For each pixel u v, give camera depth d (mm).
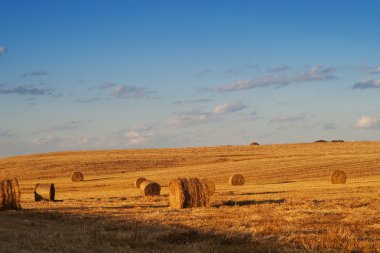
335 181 42938
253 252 11719
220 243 13031
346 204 22938
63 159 80938
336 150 78375
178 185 23688
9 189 23297
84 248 12227
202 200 23859
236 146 99312
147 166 72000
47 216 20562
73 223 18016
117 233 14484
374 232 14430
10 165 75500
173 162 75188
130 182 51531
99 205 25984
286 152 80250
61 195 36750
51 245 12633
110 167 71375
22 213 21797
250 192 33938
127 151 95062
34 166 73375
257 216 18297
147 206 25484
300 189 34719
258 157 75062
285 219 17406
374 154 68688
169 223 16984
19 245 12680
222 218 18250
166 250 11828
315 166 57688
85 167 71500
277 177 51688
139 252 11750
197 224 16500
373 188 33875
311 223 16359
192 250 11781
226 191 35500
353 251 11672
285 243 12617
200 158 78250
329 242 12531
